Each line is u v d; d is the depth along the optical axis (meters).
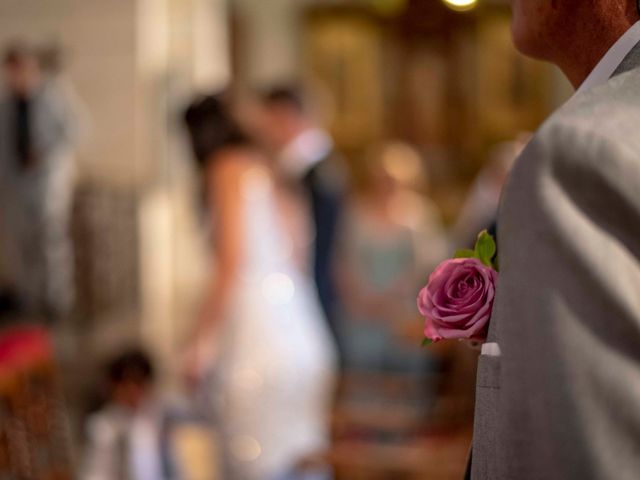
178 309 12.59
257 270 5.45
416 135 18.06
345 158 17.77
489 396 1.24
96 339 10.50
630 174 1.13
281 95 7.18
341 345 7.34
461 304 1.41
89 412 8.34
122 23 12.02
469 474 1.46
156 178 12.49
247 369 5.43
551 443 1.09
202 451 5.45
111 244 11.29
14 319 10.45
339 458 5.18
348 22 17.58
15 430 3.46
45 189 10.54
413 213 8.34
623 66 1.37
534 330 1.13
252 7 16.92
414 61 18.02
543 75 17.97
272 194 5.46
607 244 1.12
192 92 12.93
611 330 1.10
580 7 1.44
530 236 1.15
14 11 12.05
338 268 7.70
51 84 10.65
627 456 1.06
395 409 5.63
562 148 1.16
